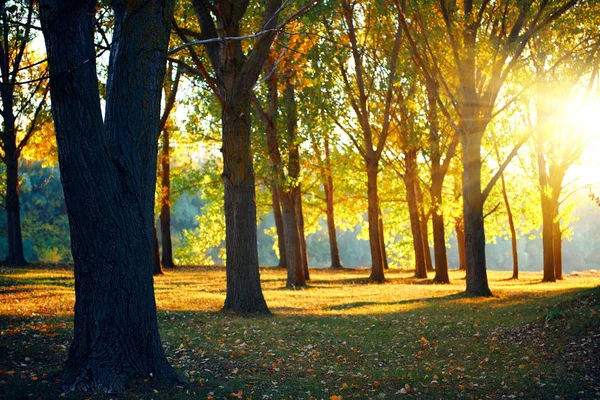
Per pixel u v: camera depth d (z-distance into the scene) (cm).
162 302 1689
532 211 3853
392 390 834
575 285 2556
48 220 7000
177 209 8050
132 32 710
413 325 1385
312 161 3566
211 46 1509
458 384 857
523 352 1011
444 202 2975
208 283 2514
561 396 757
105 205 676
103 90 1831
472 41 1969
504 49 1889
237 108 1508
